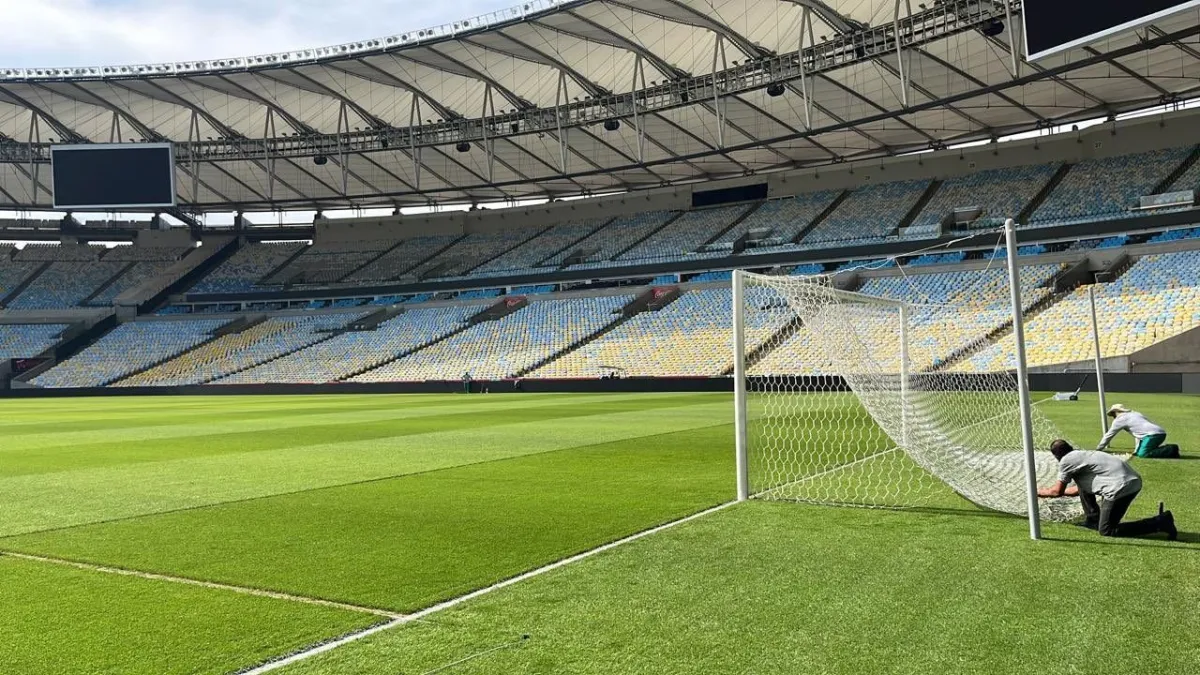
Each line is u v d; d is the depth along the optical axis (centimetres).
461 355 4941
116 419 2656
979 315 3688
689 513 879
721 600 548
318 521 856
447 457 1436
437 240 6319
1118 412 1222
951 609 520
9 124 5125
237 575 638
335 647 469
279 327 5753
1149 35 3178
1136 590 555
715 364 4100
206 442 1797
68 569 662
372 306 5750
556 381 4241
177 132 5169
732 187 5528
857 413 2222
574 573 625
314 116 4800
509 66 4081
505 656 449
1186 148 4191
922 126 4444
